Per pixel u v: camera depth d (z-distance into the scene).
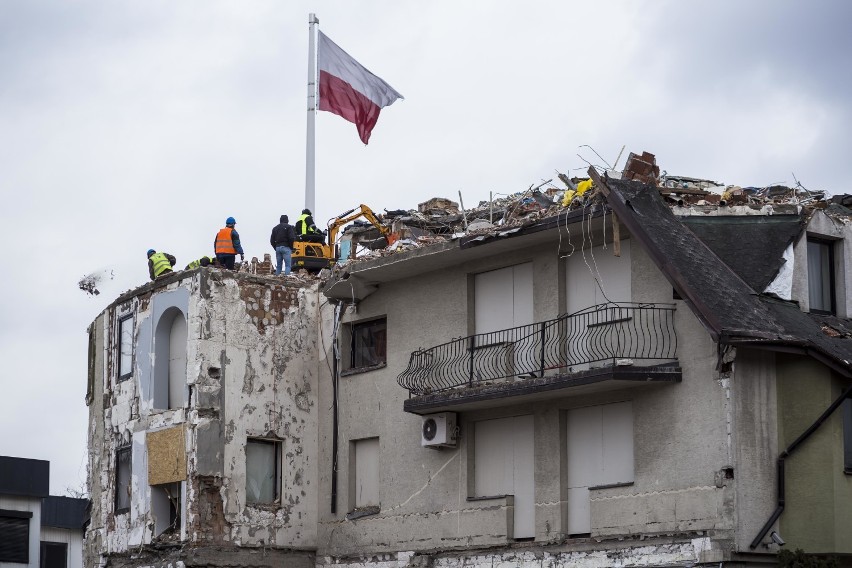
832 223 36.91
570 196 38.34
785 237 35.69
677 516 34.03
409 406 39.97
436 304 41.62
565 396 37.28
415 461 41.38
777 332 33.38
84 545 47.16
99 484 46.12
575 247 37.88
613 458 36.25
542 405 37.97
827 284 37.00
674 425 34.53
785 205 36.56
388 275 42.53
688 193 37.19
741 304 33.84
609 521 35.56
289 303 44.84
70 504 62.62
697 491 33.72
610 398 36.25
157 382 43.97
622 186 35.62
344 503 43.38
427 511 40.69
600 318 36.81
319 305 45.47
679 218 35.72
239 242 46.22
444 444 39.88
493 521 38.62
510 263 39.69
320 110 50.69
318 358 45.16
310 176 51.03
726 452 33.25
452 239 39.53
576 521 36.91
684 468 34.09
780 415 34.06
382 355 43.56
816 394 33.47
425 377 40.84
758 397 33.78
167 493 43.47
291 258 47.91
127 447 44.81
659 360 34.91
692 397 34.25
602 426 36.69
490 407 39.31
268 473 43.81
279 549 43.22
